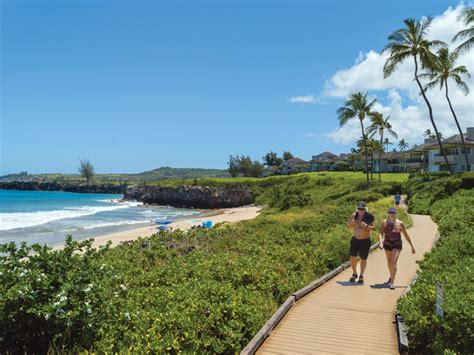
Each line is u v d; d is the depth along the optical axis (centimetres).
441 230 1880
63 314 596
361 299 943
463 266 909
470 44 3653
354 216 1109
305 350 665
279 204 5962
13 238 3709
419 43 4344
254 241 1930
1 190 18025
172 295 841
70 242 728
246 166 15800
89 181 18738
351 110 6344
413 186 4675
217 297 815
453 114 4766
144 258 1485
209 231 2281
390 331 743
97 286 656
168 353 616
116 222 5391
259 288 1027
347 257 1454
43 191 17900
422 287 784
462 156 6588
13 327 595
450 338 641
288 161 14262
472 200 2934
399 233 1059
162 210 8475
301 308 880
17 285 600
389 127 7594
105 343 599
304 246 1600
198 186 9775
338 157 13612
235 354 671
